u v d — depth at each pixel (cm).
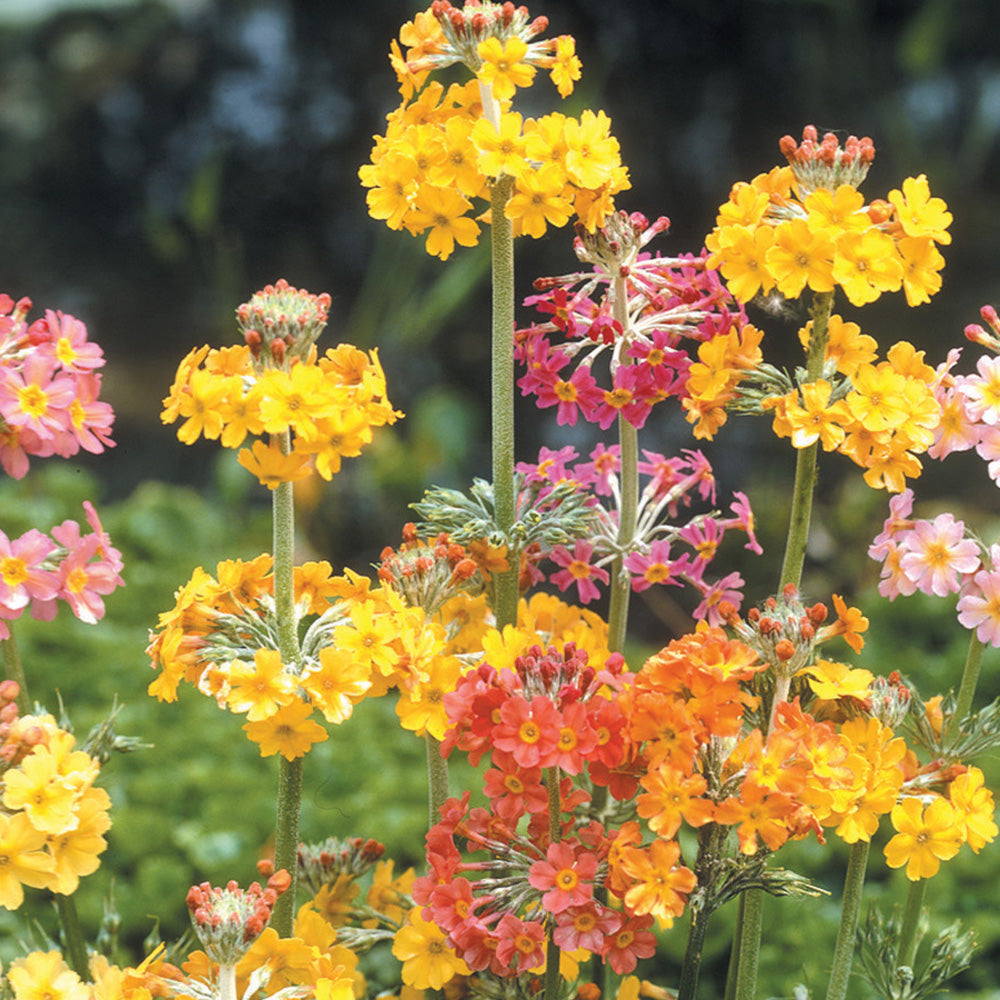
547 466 155
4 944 166
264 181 441
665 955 166
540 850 145
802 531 148
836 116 423
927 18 387
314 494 272
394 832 174
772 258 144
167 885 170
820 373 147
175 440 360
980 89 420
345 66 450
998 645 147
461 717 144
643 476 175
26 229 447
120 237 449
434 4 148
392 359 362
